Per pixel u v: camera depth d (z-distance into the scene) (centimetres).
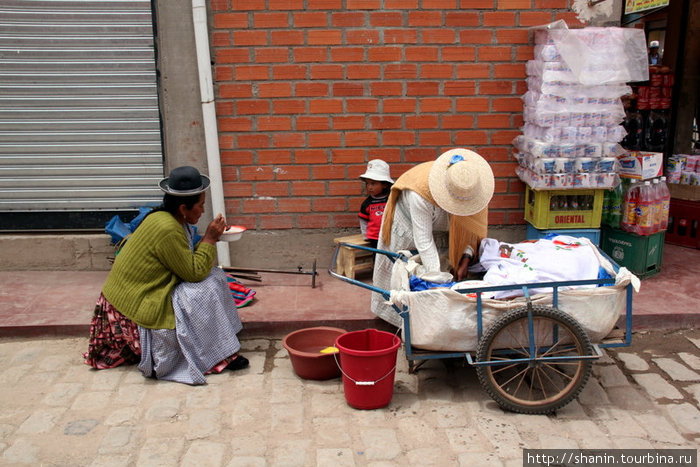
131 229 516
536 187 497
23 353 435
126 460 318
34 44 528
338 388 390
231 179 546
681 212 622
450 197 368
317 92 530
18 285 532
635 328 462
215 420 353
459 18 521
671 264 571
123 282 396
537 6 522
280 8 515
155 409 364
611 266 364
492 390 352
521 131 545
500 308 347
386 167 515
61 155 550
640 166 511
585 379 348
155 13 521
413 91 533
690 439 334
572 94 484
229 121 534
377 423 350
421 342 357
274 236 559
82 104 540
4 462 315
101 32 526
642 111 638
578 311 349
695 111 718
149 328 390
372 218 521
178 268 392
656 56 642
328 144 541
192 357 398
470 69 532
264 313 472
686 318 462
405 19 519
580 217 516
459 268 401
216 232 408
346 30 520
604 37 480
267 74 526
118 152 550
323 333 422
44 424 349
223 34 519
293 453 323
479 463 313
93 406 369
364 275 552
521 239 566
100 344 410
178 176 388
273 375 407
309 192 550
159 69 530
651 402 372
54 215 562
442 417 355
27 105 539
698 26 694
